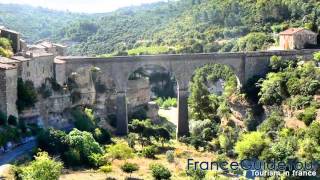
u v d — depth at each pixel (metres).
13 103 106.25
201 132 136.12
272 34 191.25
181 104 139.25
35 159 86.12
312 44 152.88
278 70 139.38
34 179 74.94
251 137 95.25
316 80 118.69
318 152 84.75
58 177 78.56
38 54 124.69
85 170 94.69
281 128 108.19
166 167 98.12
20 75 112.06
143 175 93.62
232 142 115.25
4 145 95.50
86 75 145.25
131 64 137.00
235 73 142.38
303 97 115.31
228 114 144.62
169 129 161.25
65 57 138.62
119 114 137.88
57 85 130.12
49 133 99.31
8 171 80.69
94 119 142.25
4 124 100.19
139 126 140.75
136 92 169.62
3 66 102.44
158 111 184.62
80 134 104.19
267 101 127.12
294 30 155.25
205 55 139.25
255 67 142.38
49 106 125.62
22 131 105.81
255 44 186.25
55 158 88.88
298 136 96.38
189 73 139.12
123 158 107.56
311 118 103.44
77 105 141.00
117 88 137.38
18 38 132.88
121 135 137.50
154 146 120.12
